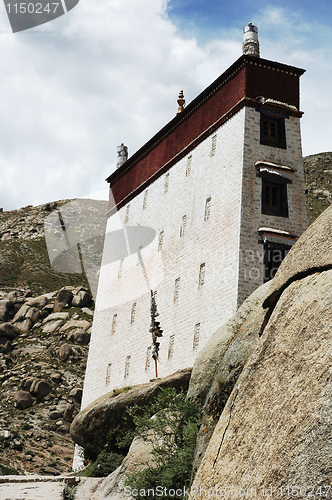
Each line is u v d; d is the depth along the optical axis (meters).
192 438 15.80
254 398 9.66
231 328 17.80
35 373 59.09
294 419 8.40
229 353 15.27
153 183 36.97
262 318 15.22
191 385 18.03
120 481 18.56
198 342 27.72
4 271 89.62
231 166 28.78
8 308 73.38
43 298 75.12
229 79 30.58
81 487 19.91
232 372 14.61
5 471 41.31
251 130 28.56
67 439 49.62
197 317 28.41
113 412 24.78
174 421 17.34
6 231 109.25
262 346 10.12
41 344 65.50
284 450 8.27
